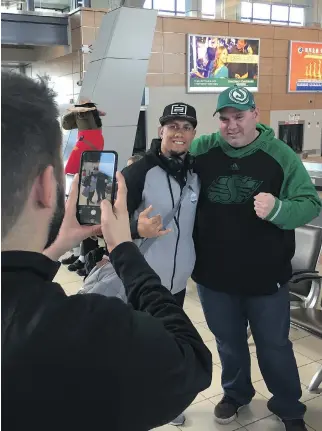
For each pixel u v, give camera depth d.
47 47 9.50
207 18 9.58
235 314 2.24
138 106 6.49
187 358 0.64
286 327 2.16
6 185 0.55
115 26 6.15
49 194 0.60
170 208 2.04
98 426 0.57
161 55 9.16
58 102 0.63
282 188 2.02
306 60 11.15
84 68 8.27
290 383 2.18
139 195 2.03
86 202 0.83
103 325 0.58
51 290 0.59
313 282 2.84
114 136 6.35
